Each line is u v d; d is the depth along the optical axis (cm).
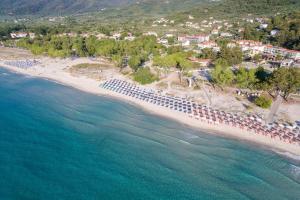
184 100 10119
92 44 17888
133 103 10044
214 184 6006
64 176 6088
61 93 11100
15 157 6650
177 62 13350
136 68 13625
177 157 6894
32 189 5647
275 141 7512
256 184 6019
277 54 15925
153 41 19012
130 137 7756
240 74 11338
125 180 6056
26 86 11950
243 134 7856
